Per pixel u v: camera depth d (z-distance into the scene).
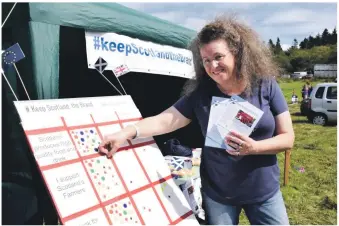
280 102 1.85
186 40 3.80
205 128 1.95
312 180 5.38
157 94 5.07
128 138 1.96
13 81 2.31
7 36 2.28
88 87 3.96
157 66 3.43
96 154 1.82
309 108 11.15
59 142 1.68
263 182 1.88
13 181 2.37
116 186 1.81
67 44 3.13
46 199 2.39
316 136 9.22
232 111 1.82
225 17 1.84
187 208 2.09
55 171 1.60
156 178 2.05
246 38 1.80
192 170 3.29
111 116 2.04
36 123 1.64
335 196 4.64
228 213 1.98
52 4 2.21
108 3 2.71
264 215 1.91
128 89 4.54
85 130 1.84
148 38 3.26
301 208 4.22
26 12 2.09
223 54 1.75
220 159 1.90
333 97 10.85
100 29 2.63
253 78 1.83
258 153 1.78
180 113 2.05
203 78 1.98
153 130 2.03
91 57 2.62
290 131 1.84
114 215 1.72
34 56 2.10
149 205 1.90
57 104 1.79
